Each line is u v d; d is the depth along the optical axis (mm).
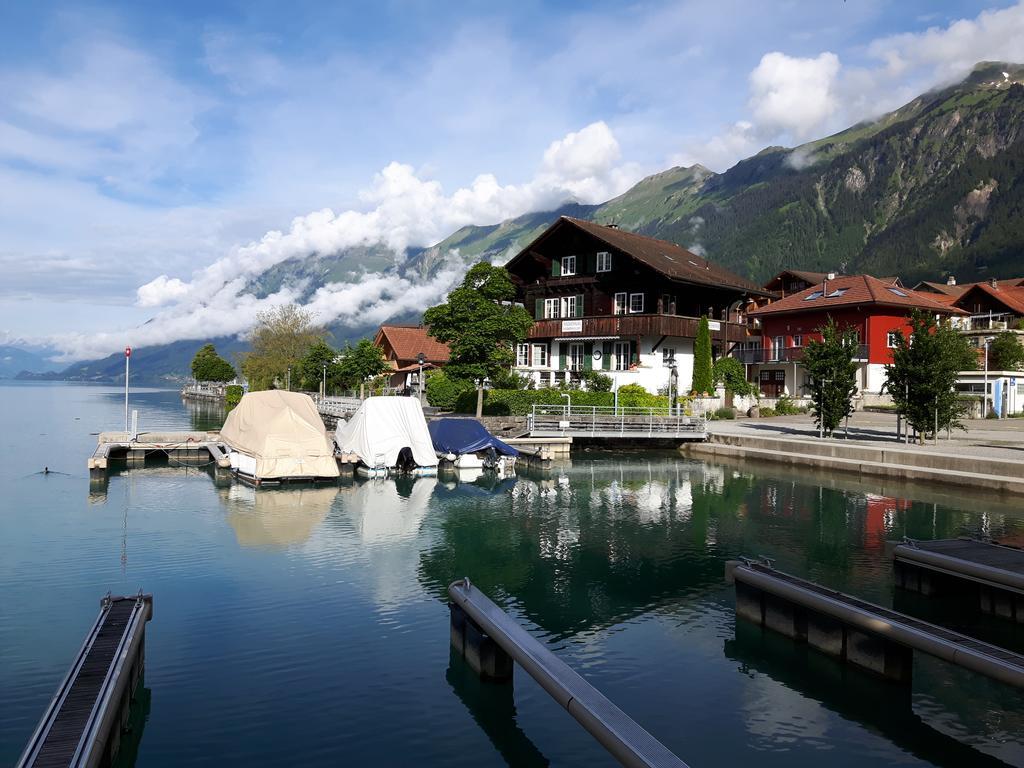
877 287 60938
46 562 18266
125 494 28312
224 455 34562
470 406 49438
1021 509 25438
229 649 12789
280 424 32125
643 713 10633
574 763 9336
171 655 12508
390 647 12930
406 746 9688
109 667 9648
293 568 17953
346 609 14898
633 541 20922
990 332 61344
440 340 46781
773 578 13648
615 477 33750
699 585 16641
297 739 9789
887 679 11477
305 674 11797
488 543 20641
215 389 128750
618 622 14234
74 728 8141
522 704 10906
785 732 10125
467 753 9523
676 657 12562
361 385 70250
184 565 18125
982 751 9711
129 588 16188
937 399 34562
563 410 46844
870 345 57469
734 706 10844
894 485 30750
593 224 63469
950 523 23156
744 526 22906
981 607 14680
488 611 11562
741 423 48750
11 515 24031
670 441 43062
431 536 21531
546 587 16453
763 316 66125
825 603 12281
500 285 46156
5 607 14805
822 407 39250
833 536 21469
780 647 12992
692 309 58906
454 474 34438
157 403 117062
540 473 34906
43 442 48594
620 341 57750
